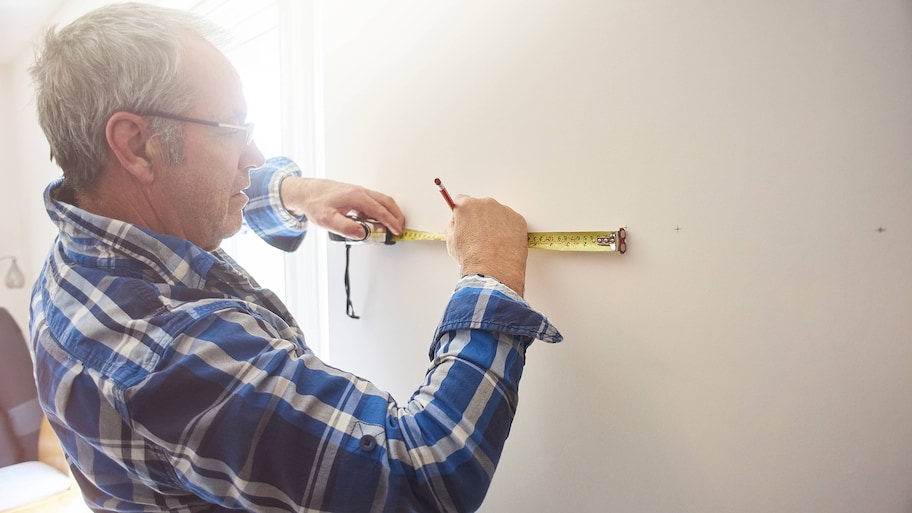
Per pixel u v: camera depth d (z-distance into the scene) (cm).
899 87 54
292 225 111
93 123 62
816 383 61
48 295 65
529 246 83
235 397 53
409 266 104
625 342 75
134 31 61
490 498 94
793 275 61
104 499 66
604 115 75
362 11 110
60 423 62
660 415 73
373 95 110
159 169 66
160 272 64
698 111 67
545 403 85
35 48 66
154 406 53
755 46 62
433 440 57
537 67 82
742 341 65
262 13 158
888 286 56
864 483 58
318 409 56
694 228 68
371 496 54
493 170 89
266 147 178
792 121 60
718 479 68
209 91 67
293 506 54
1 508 185
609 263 76
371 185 112
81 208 69
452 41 94
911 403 55
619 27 73
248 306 66
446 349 66
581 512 82
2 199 353
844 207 58
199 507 62
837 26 57
